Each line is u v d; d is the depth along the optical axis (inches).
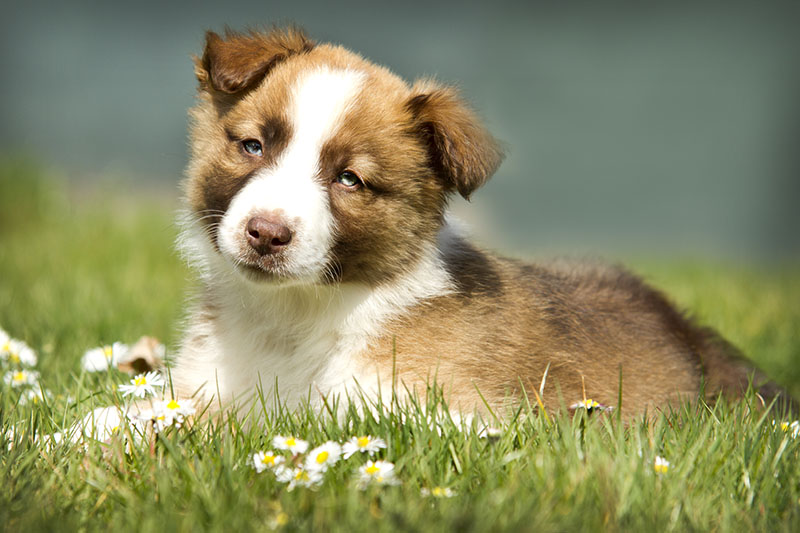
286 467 173.6
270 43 237.1
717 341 296.8
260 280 210.4
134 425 197.2
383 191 219.5
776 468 183.0
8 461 178.2
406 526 149.7
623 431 191.5
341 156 214.4
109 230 549.0
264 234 202.7
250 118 221.0
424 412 203.0
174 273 454.3
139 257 485.1
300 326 227.9
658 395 252.1
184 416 198.5
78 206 616.7
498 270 247.6
